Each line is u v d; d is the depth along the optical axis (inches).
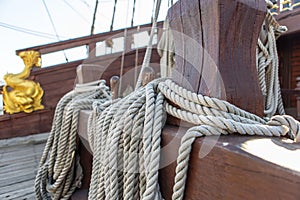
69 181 48.4
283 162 11.9
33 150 132.6
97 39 147.5
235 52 20.2
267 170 12.1
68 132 47.1
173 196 18.1
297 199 10.7
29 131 157.8
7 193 77.5
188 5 22.3
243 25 20.3
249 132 16.6
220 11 19.2
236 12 19.9
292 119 16.5
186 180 17.9
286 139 15.9
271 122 17.6
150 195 19.5
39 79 159.9
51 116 162.4
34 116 158.9
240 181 13.7
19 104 155.3
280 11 159.9
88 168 50.8
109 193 24.0
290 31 151.9
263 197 12.3
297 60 200.1
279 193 11.5
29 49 158.2
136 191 22.7
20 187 82.4
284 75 207.2
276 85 33.4
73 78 163.9
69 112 46.4
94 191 29.5
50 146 53.0
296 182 10.8
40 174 52.1
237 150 14.1
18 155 123.0
